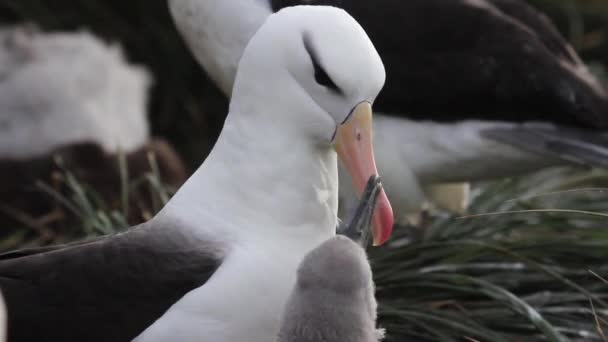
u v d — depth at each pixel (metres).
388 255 10.26
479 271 10.23
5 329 7.50
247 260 7.77
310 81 7.93
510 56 10.91
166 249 7.91
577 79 10.99
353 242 6.94
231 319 7.66
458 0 11.09
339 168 10.53
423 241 10.48
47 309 7.70
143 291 7.75
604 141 10.85
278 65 7.98
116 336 7.69
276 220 8.02
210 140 15.58
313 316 6.79
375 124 11.02
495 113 10.95
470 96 10.90
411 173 11.11
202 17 10.86
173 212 8.10
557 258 10.38
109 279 7.77
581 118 10.88
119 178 12.86
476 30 10.98
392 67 10.89
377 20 10.93
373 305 6.96
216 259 7.82
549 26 11.59
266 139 8.05
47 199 12.73
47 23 15.66
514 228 10.92
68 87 13.52
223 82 11.27
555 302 10.04
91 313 7.71
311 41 7.88
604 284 10.15
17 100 13.30
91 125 13.24
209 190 8.12
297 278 6.91
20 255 8.20
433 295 9.99
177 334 7.61
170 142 15.72
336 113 7.93
